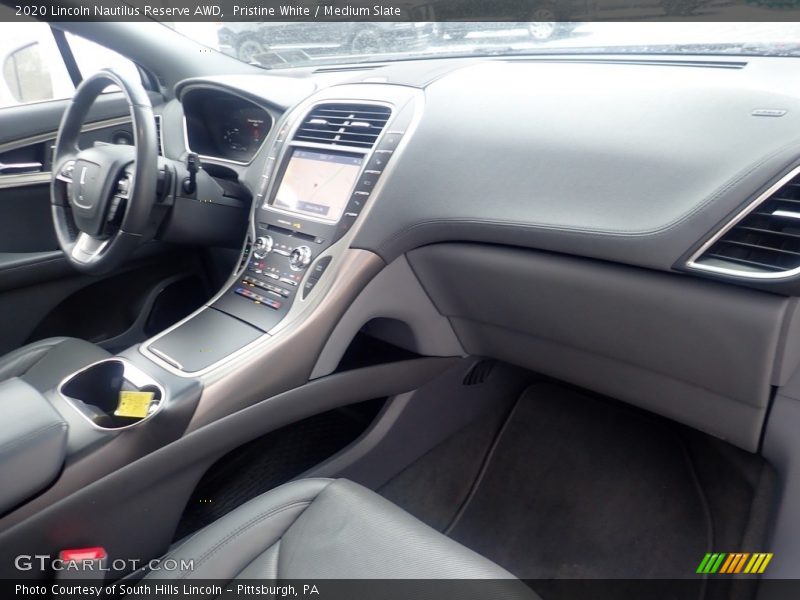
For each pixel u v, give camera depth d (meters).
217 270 1.89
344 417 1.46
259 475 1.32
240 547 0.84
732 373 0.96
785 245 0.84
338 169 1.30
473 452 1.60
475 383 1.60
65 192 1.39
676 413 1.16
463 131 1.19
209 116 1.81
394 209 1.21
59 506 0.89
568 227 1.01
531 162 1.09
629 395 1.22
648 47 1.21
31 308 1.62
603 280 1.00
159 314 1.84
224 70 1.85
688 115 0.97
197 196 1.47
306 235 1.28
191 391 1.04
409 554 0.78
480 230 1.12
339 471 1.34
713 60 1.11
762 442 1.06
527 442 1.61
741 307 0.87
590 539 1.37
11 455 0.83
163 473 1.01
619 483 1.47
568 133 1.07
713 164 0.90
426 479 1.54
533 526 1.42
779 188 0.83
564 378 1.35
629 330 1.05
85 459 0.92
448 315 1.39
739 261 0.86
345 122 1.34
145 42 1.74
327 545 0.81
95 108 1.82
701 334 0.94
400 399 1.42
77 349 1.20
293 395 1.18
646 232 0.93
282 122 1.49
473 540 1.41
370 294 1.24
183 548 0.86
